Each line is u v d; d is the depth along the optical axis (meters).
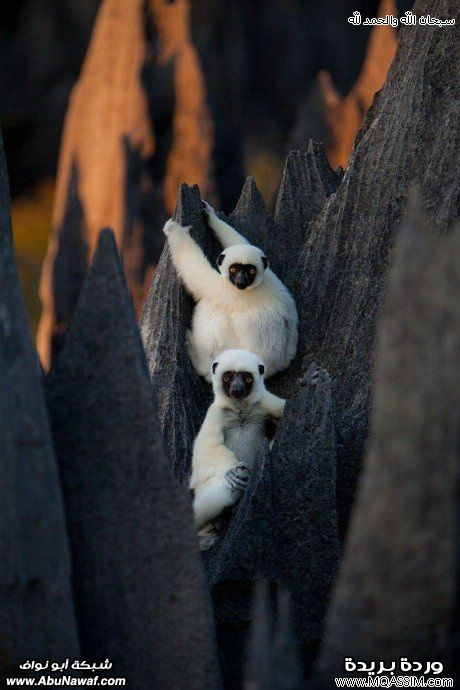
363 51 56.16
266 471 12.88
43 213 53.34
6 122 56.12
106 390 10.17
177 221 17.44
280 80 54.31
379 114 16.33
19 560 9.07
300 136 34.09
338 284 16.33
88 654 10.20
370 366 14.91
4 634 9.13
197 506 13.84
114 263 10.14
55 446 10.24
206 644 10.05
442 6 15.59
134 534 10.16
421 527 8.02
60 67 57.66
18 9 58.03
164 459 10.12
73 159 35.16
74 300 34.94
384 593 8.23
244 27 53.47
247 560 12.56
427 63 15.42
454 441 7.96
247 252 16.70
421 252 8.09
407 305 8.06
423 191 14.99
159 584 10.11
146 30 34.50
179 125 33.91
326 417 12.89
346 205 16.28
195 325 17.00
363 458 13.41
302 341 16.80
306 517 12.81
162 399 16.20
